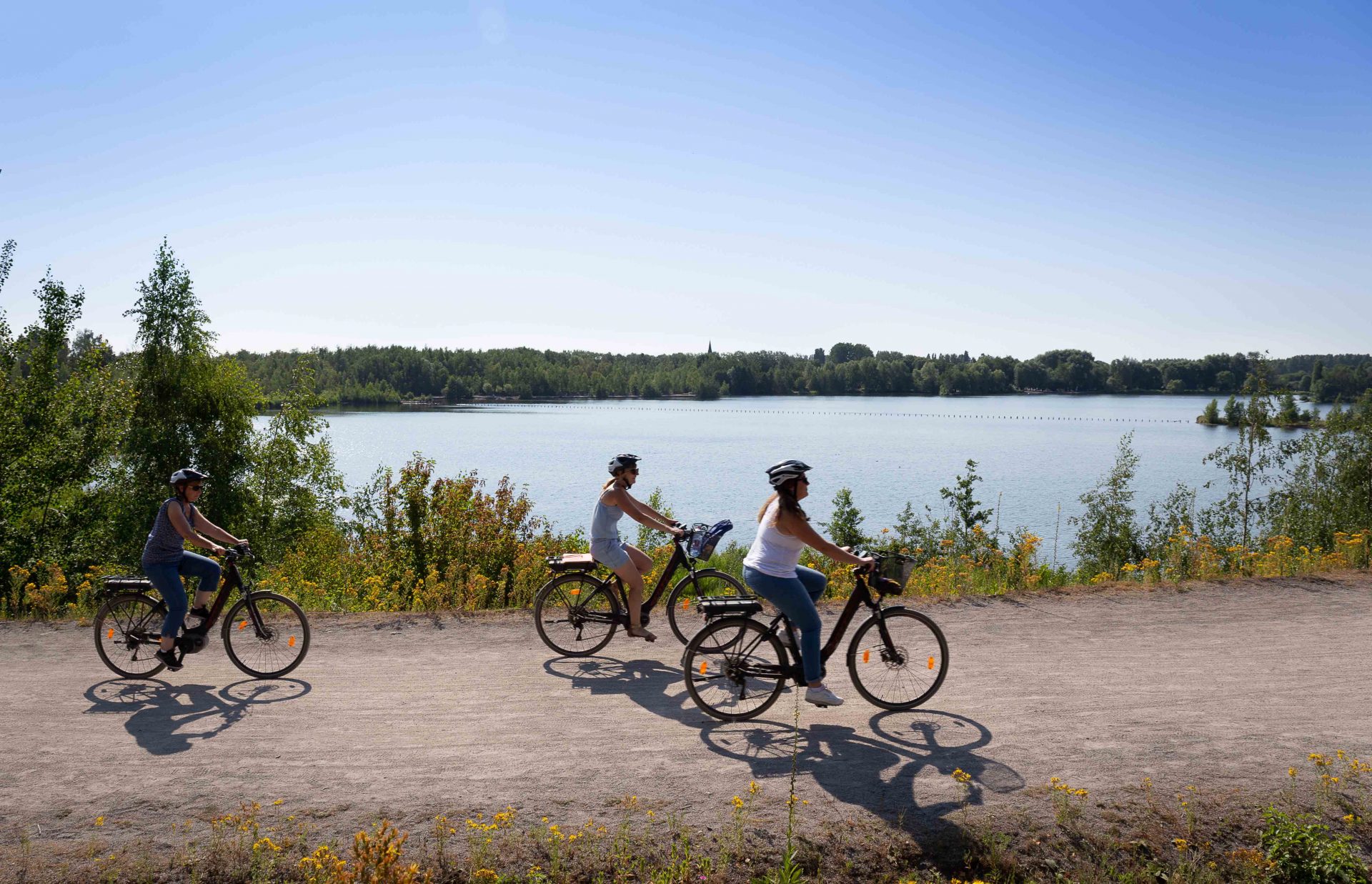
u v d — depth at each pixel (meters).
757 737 5.37
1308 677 6.71
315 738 5.45
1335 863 4.08
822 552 5.49
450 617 8.78
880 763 4.95
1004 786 4.65
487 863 3.94
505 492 12.61
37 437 22.83
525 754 5.13
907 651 5.88
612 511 7.08
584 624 7.32
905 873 4.00
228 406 30.34
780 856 4.02
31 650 7.82
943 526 24.94
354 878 3.61
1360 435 20.58
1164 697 6.17
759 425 175.50
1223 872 4.14
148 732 5.58
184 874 3.92
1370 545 12.33
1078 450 111.81
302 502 30.03
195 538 6.68
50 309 23.14
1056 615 8.88
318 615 8.87
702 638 5.70
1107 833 4.28
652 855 4.03
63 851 4.07
